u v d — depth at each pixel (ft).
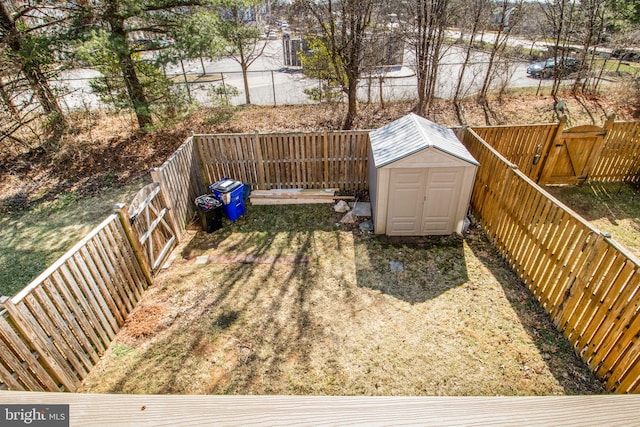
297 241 22.38
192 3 30.78
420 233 22.45
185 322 16.74
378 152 21.91
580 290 14.05
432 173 20.36
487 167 21.81
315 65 39.11
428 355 14.73
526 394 13.08
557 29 41.39
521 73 60.18
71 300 13.48
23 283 19.58
